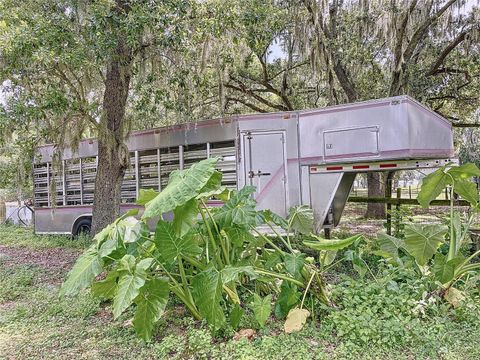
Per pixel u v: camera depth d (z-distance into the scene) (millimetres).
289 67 12875
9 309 4855
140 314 3682
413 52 12445
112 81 8203
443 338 3672
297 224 5289
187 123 8367
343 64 12656
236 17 7664
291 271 4211
